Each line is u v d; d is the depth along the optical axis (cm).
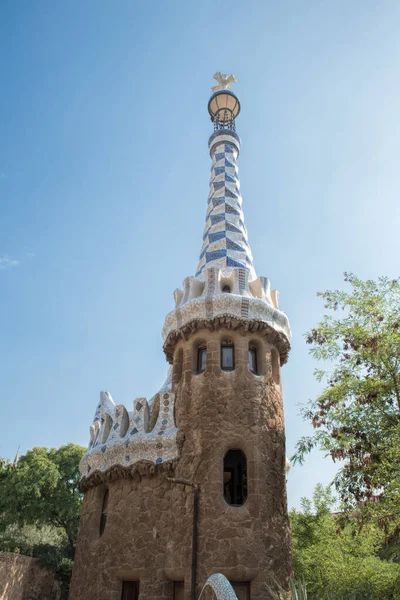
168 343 1767
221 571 1284
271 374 1641
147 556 1414
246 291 1752
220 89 2541
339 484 1296
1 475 3253
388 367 1319
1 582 2686
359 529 1262
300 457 1353
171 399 1638
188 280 1805
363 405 1335
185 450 1501
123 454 1588
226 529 1337
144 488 1523
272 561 1328
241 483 1542
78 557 1644
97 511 1631
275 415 1584
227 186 2150
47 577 3106
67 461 3338
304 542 2086
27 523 3247
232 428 1481
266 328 1658
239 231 2011
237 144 2348
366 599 1503
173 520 1420
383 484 1225
